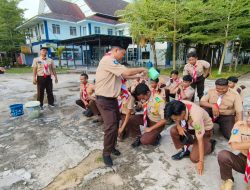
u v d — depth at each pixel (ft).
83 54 79.15
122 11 42.65
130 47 72.02
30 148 10.98
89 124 14.19
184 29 42.45
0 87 30.17
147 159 9.56
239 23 34.55
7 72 54.80
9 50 72.08
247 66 63.41
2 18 66.80
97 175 8.49
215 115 11.24
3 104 20.31
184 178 8.09
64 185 7.98
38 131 13.19
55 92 25.53
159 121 10.11
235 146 6.56
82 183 8.05
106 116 8.82
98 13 80.43
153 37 40.81
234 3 33.32
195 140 9.00
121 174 8.52
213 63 61.82
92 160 9.62
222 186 7.20
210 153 9.82
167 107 7.91
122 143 11.26
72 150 10.63
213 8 33.58
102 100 8.75
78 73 49.90
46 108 18.17
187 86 13.65
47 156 10.14
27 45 78.69
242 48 59.52
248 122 6.50
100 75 8.71
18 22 72.08
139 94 9.74
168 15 36.63
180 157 9.43
